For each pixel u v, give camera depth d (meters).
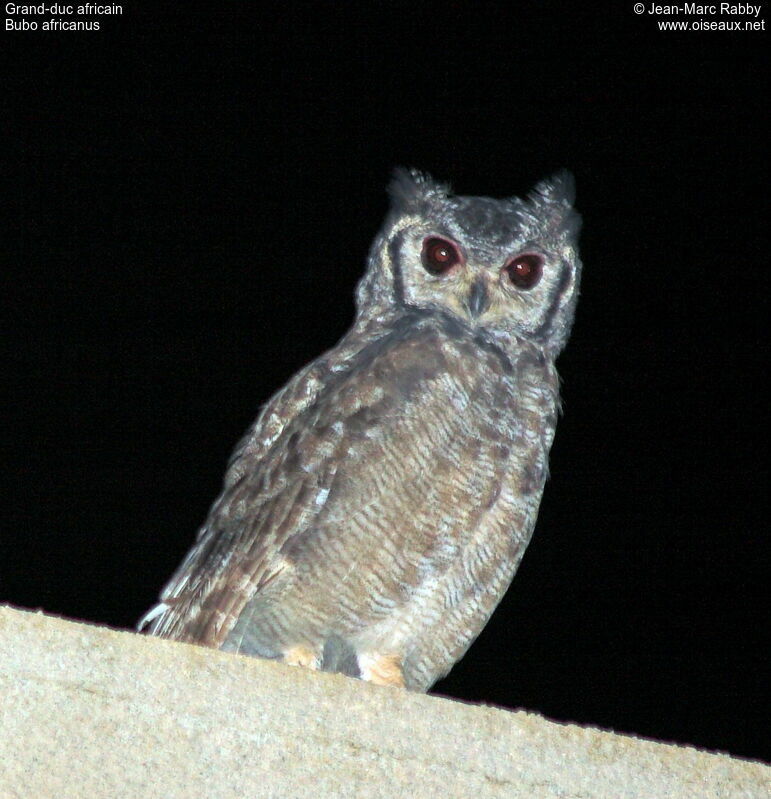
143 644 5.79
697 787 6.45
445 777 6.08
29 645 5.61
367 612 9.36
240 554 9.39
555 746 6.31
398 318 10.42
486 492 9.44
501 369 9.78
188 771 5.65
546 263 10.70
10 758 5.41
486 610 9.72
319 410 9.62
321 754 5.91
